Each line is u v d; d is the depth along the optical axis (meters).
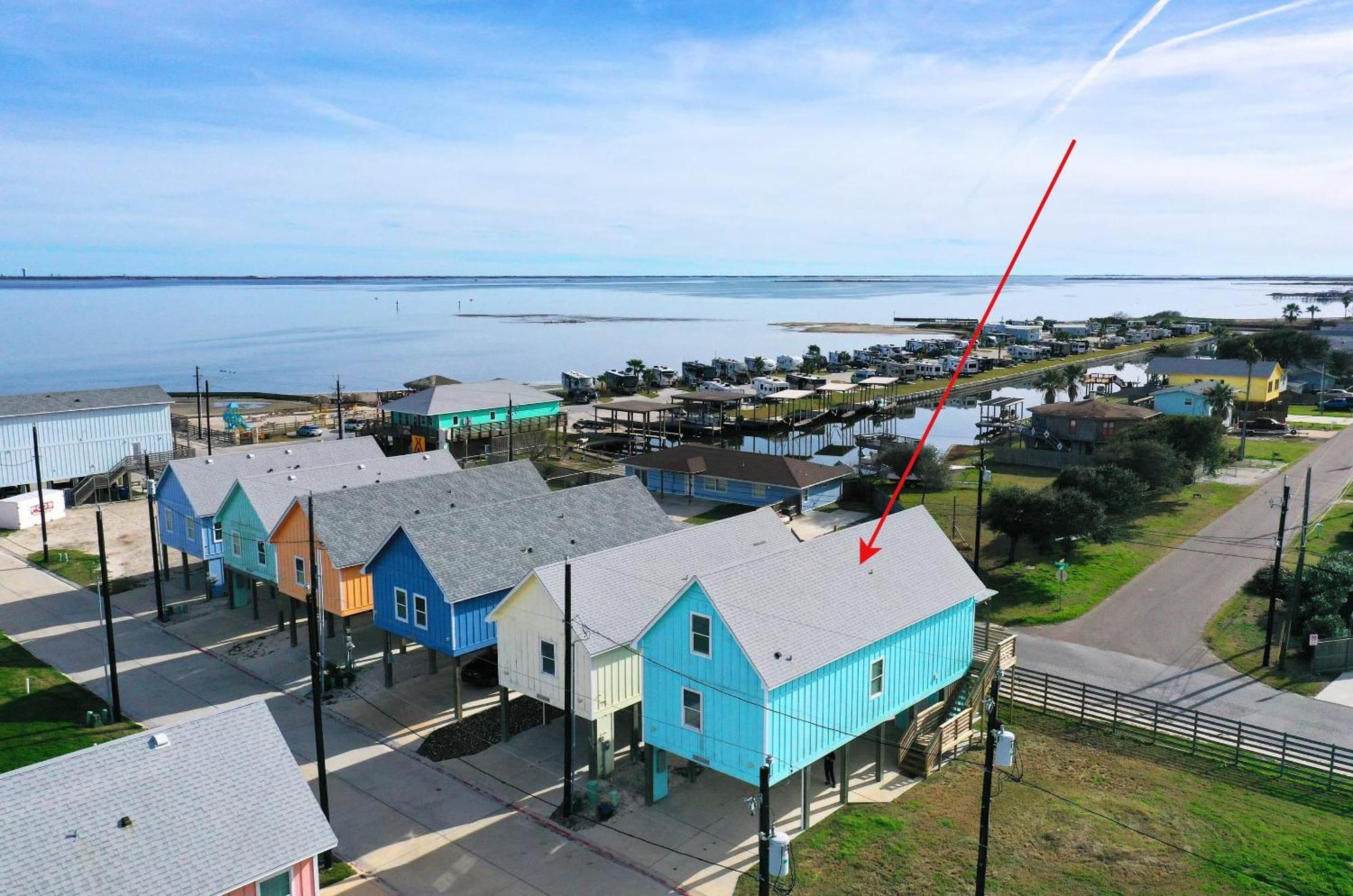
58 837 18.86
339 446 56.19
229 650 42.34
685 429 103.44
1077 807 28.27
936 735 31.09
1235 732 32.91
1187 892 23.80
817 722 27.47
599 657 30.22
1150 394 108.44
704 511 66.94
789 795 29.75
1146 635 41.91
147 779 20.53
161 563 54.28
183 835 19.89
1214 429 70.44
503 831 27.97
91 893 18.28
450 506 45.03
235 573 47.31
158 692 37.75
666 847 27.05
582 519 42.34
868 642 28.56
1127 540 55.69
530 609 31.97
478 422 88.50
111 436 71.62
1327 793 29.22
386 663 38.41
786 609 27.72
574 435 97.50
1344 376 121.56
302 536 40.88
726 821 28.44
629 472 73.94
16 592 49.72
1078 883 24.25
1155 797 28.92
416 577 36.22
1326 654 37.78
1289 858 25.27
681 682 27.94
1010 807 28.41
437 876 25.66
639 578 33.47
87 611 47.03
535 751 33.25
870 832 27.06
